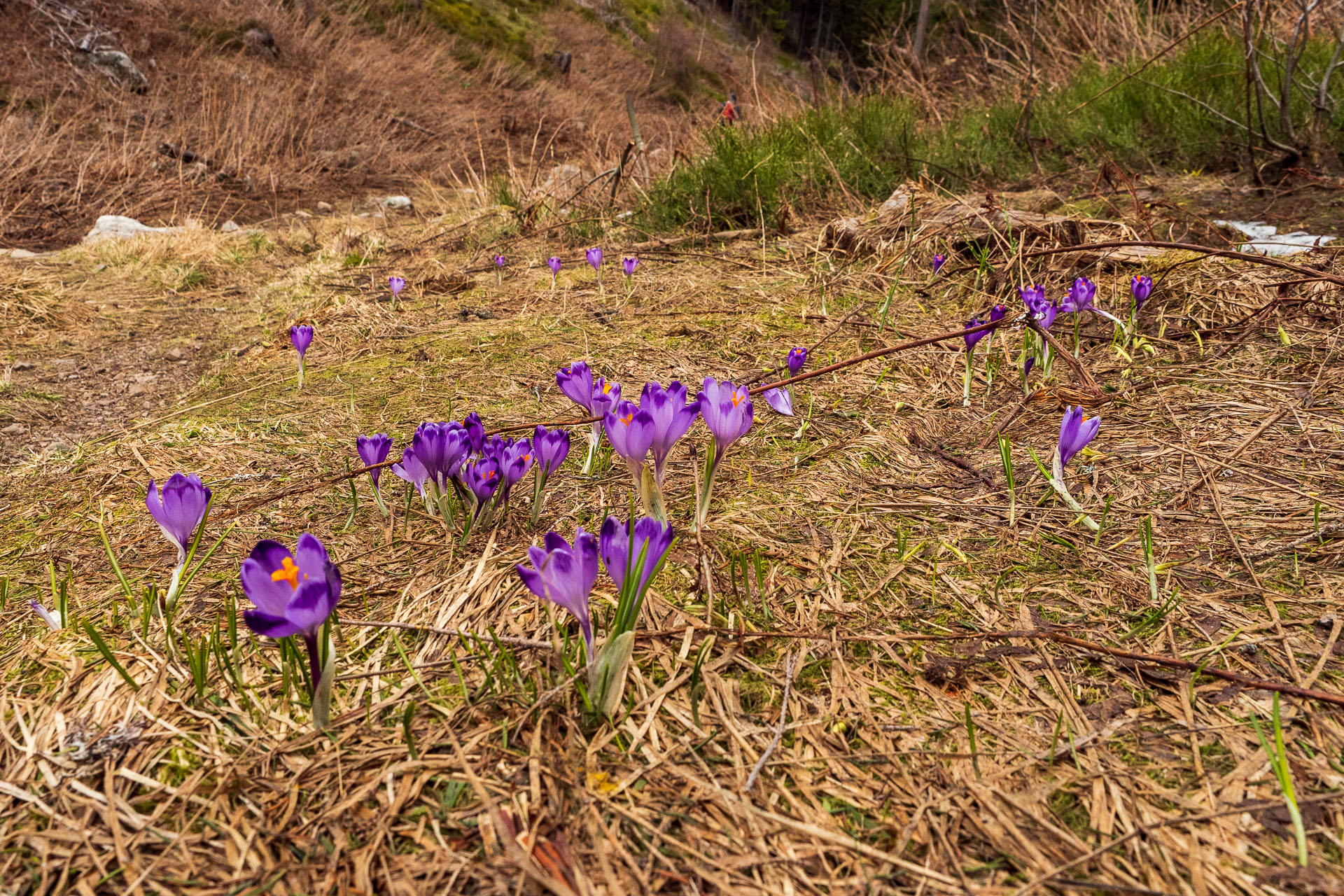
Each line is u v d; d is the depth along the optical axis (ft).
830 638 1.87
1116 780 1.54
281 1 14.89
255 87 12.17
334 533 2.31
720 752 1.61
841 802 1.52
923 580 2.06
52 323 4.62
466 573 2.09
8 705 1.73
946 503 2.38
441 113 14.51
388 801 1.50
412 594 2.04
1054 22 8.39
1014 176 5.73
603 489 2.47
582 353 3.57
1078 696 1.72
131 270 5.93
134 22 12.12
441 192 9.94
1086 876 1.39
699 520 2.20
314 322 4.30
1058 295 3.63
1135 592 1.99
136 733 1.65
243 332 4.51
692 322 3.87
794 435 2.80
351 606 2.01
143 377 3.83
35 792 1.54
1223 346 3.11
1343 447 2.44
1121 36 7.57
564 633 1.78
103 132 9.94
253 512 2.42
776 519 2.32
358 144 11.98
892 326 3.63
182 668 1.80
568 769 1.55
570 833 1.44
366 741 1.62
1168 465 2.46
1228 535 2.15
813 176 5.86
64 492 2.63
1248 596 1.94
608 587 2.02
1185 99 5.59
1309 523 2.15
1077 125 6.04
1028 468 2.52
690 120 9.61
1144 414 2.76
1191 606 1.92
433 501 2.36
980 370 3.21
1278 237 3.96
